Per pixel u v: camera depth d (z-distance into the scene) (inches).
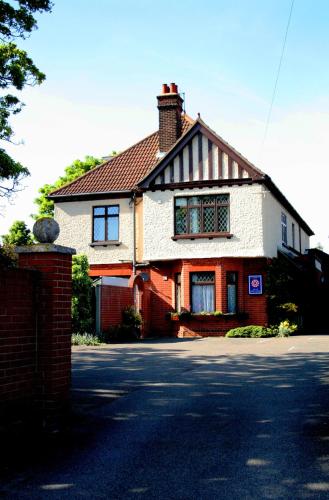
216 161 884.0
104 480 174.4
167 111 1002.1
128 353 566.9
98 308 726.5
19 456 201.6
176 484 170.2
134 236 946.1
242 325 876.6
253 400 303.6
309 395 315.9
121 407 286.7
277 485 168.4
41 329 248.1
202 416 265.0
